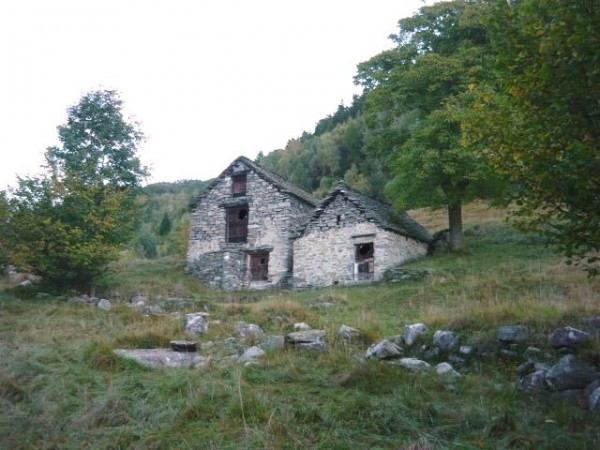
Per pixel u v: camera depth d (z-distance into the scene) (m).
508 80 6.48
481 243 25.16
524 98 6.25
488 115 6.79
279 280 26.19
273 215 27.41
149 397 6.51
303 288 24.36
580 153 5.68
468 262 20.86
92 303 16.72
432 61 21.97
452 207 24.05
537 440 4.95
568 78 5.82
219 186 29.64
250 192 28.41
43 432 5.34
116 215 20.00
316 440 5.12
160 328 10.98
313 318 12.90
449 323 9.34
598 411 5.69
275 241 26.95
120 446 5.04
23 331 11.83
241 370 7.54
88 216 18.78
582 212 6.39
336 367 7.86
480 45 23.25
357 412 5.77
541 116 6.25
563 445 4.80
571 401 6.22
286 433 5.20
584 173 5.77
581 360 6.77
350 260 23.41
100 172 28.05
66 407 6.13
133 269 29.44
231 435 5.20
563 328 7.59
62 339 10.84
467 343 8.59
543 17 6.38
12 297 16.78
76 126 30.41
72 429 5.42
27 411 5.94
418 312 13.49
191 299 18.39
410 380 7.07
